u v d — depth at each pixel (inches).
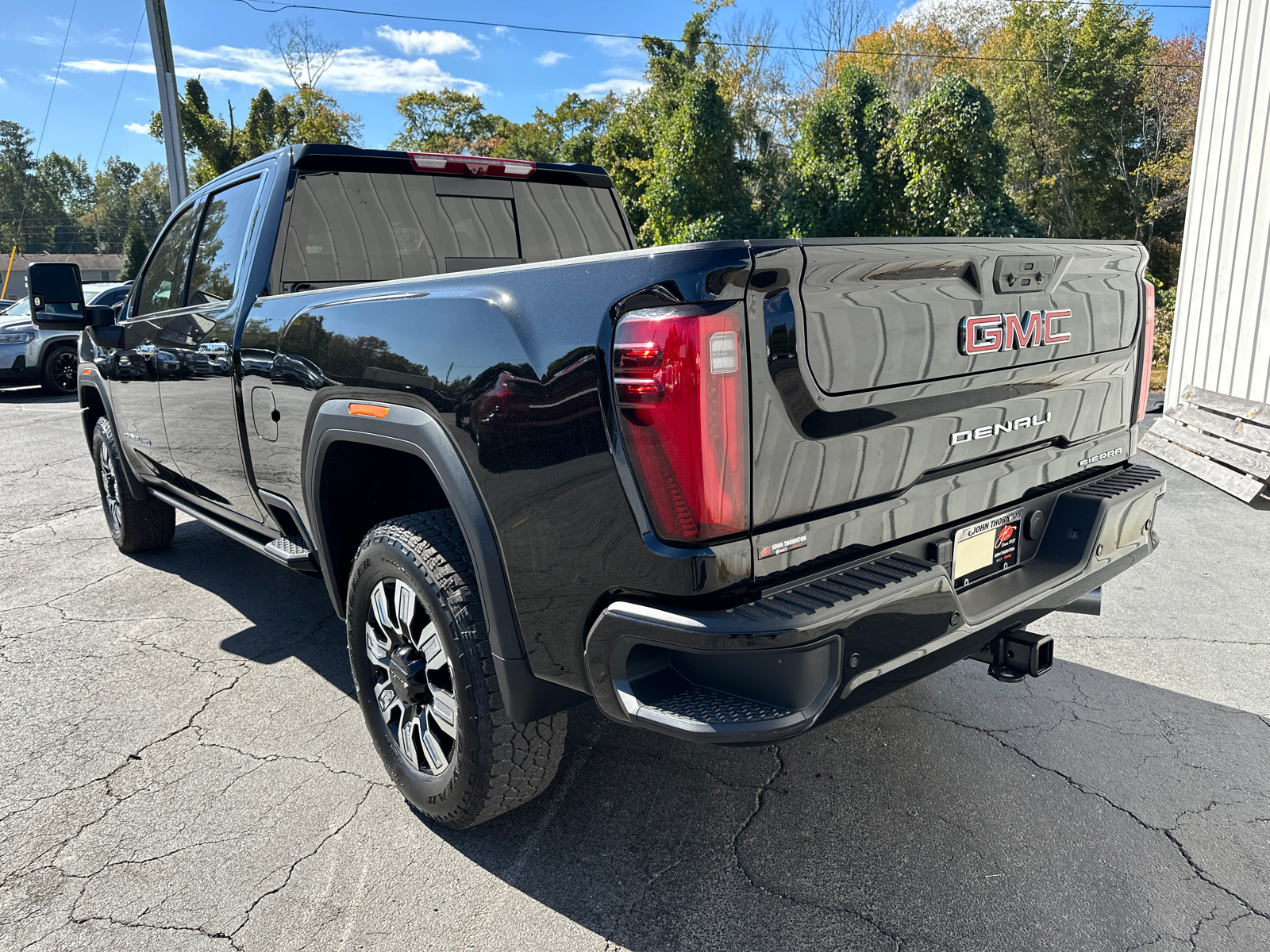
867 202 888.9
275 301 108.9
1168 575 166.7
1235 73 295.1
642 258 62.3
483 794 81.9
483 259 144.6
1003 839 87.6
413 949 74.5
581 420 65.4
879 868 83.5
